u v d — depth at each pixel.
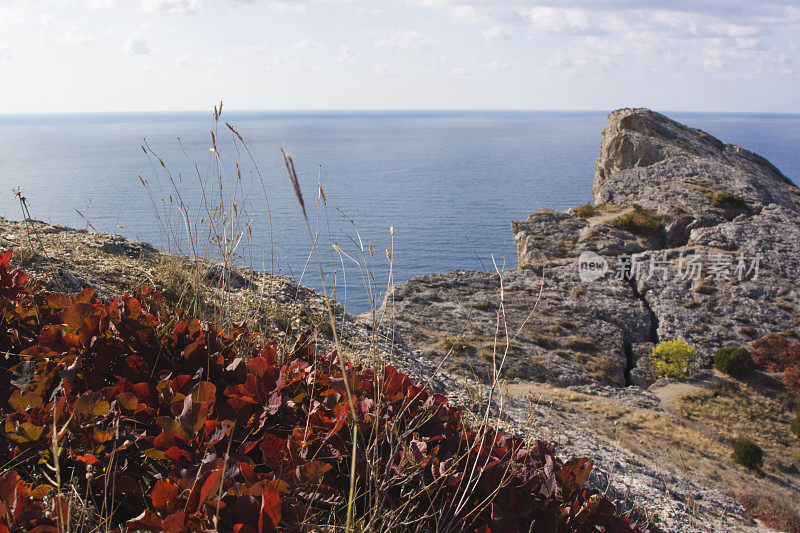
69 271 5.96
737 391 31.55
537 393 23.83
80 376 2.60
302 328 6.20
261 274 8.66
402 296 38.97
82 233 8.29
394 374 2.82
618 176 64.88
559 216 56.62
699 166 64.25
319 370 3.10
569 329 37.31
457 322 34.81
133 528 1.74
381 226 174.25
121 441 2.17
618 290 43.50
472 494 2.40
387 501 2.32
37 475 2.18
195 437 2.12
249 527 1.67
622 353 35.56
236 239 3.95
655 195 59.41
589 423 19.66
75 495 2.06
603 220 55.44
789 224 51.41
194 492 1.74
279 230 55.31
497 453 2.65
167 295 5.79
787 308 40.09
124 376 2.60
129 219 88.31
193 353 2.80
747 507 15.30
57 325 2.74
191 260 6.58
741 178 61.75
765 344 35.56
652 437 21.70
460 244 151.25
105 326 2.79
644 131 75.81
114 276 6.47
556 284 44.06
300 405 2.78
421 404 2.82
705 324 38.84
